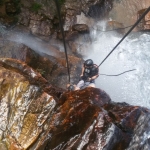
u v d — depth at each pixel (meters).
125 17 16.55
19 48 9.43
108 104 5.67
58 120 5.26
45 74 9.72
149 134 5.17
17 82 5.96
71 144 4.88
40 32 13.90
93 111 5.24
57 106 5.56
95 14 15.82
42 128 5.37
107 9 16.34
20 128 5.46
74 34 13.87
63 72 10.02
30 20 14.09
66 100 5.67
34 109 5.61
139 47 13.74
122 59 12.98
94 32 14.78
